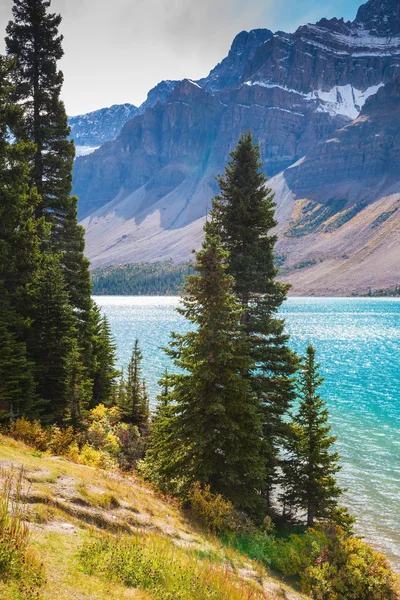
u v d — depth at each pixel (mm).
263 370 22688
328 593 14227
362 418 43156
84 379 32438
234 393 17828
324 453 21375
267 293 23641
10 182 26578
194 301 17922
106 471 16484
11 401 22266
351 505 25578
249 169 24047
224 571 10688
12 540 6875
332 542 16719
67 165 31938
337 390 56156
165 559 9281
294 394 22312
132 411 35688
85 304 33844
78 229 33562
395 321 165000
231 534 14812
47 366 26469
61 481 11633
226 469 17328
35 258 27484
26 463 12016
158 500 15648
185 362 18047
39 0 31625
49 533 8438
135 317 184125
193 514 15734
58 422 26438
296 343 104812
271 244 24031
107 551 8547
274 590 11602
